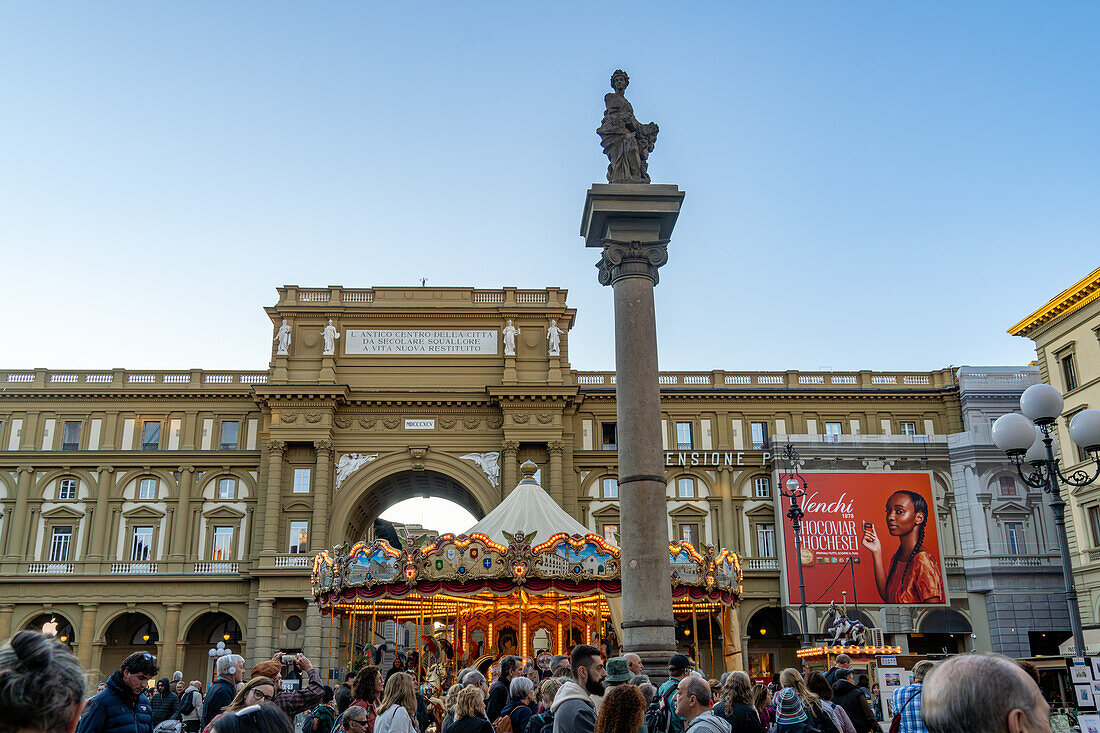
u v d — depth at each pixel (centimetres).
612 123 1880
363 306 5919
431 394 5778
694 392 6184
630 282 1788
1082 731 1244
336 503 5675
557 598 3153
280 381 5762
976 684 349
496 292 6062
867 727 1232
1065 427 4831
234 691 1288
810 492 5819
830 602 5641
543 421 5750
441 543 2545
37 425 5934
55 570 5675
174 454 5853
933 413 6272
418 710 1625
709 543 5944
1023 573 5712
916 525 5791
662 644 1603
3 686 338
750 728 1002
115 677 879
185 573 5650
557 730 855
